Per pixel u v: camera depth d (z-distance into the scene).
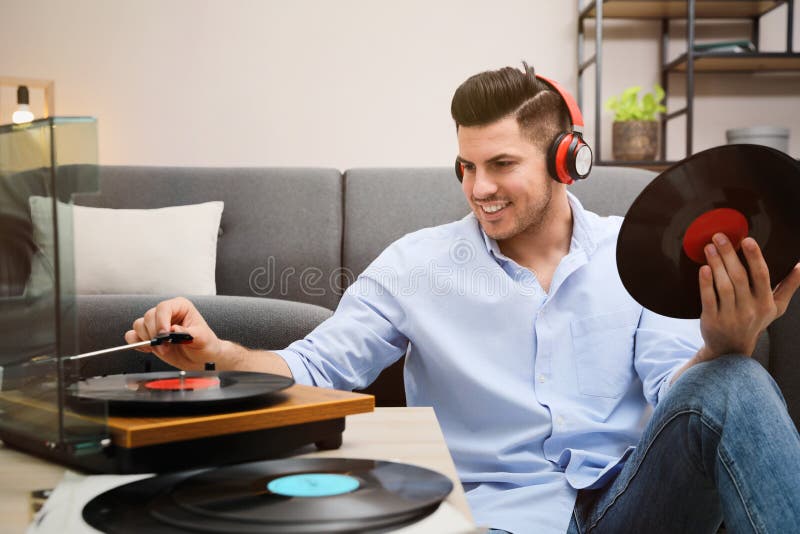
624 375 1.17
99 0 3.33
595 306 1.19
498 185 1.17
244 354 0.95
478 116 1.15
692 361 0.95
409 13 3.43
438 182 2.44
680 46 3.59
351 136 3.44
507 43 3.47
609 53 3.57
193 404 0.61
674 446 0.88
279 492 0.49
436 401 1.22
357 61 3.43
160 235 2.29
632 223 0.80
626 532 0.96
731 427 0.80
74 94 3.33
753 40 3.58
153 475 0.57
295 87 3.42
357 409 0.68
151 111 3.37
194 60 3.38
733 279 0.80
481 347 1.20
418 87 3.45
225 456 0.60
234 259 2.38
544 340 1.17
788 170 0.76
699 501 0.90
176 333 0.81
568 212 1.26
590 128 3.56
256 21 3.39
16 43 3.30
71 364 0.59
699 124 3.62
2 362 0.68
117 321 1.62
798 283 0.85
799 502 0.74
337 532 0.43
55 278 0.58
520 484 1.08
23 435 0.64
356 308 1.22
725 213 0.79
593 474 1.06
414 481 0.52
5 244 0.63
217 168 2.52
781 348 1.85
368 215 2.39
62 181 0.57
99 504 0.49
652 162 3.29
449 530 0.44
